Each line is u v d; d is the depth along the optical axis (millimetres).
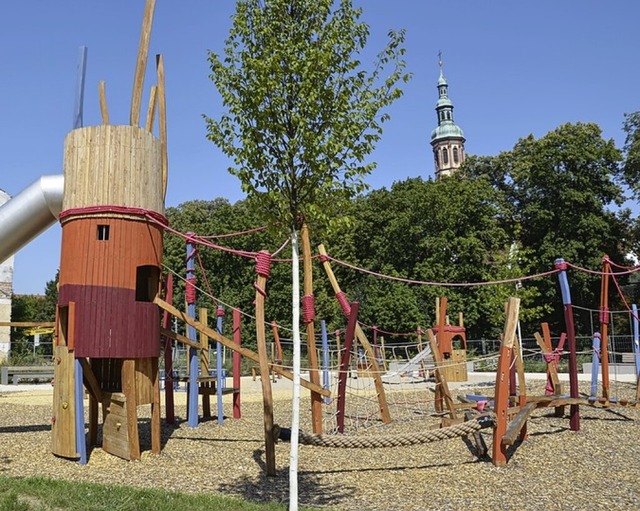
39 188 10609
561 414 13602
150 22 10656
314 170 6422
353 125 6555
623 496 7371
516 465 9102
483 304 40531
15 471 8766
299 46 6465
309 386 11078
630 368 28656
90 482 7961
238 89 6668
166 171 11000
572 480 8211
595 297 46125
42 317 63938
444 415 11727
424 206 42375
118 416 9883
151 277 10484
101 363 10914
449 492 7648
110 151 9930
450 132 115188
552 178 43281
